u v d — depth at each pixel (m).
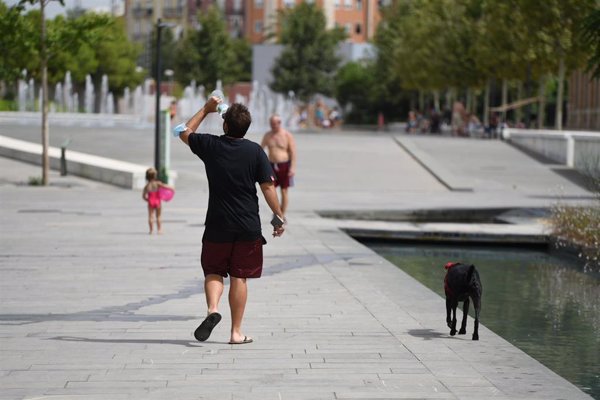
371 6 190.62
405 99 140.00
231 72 147.38
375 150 57.62
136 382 9.75
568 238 24.88
